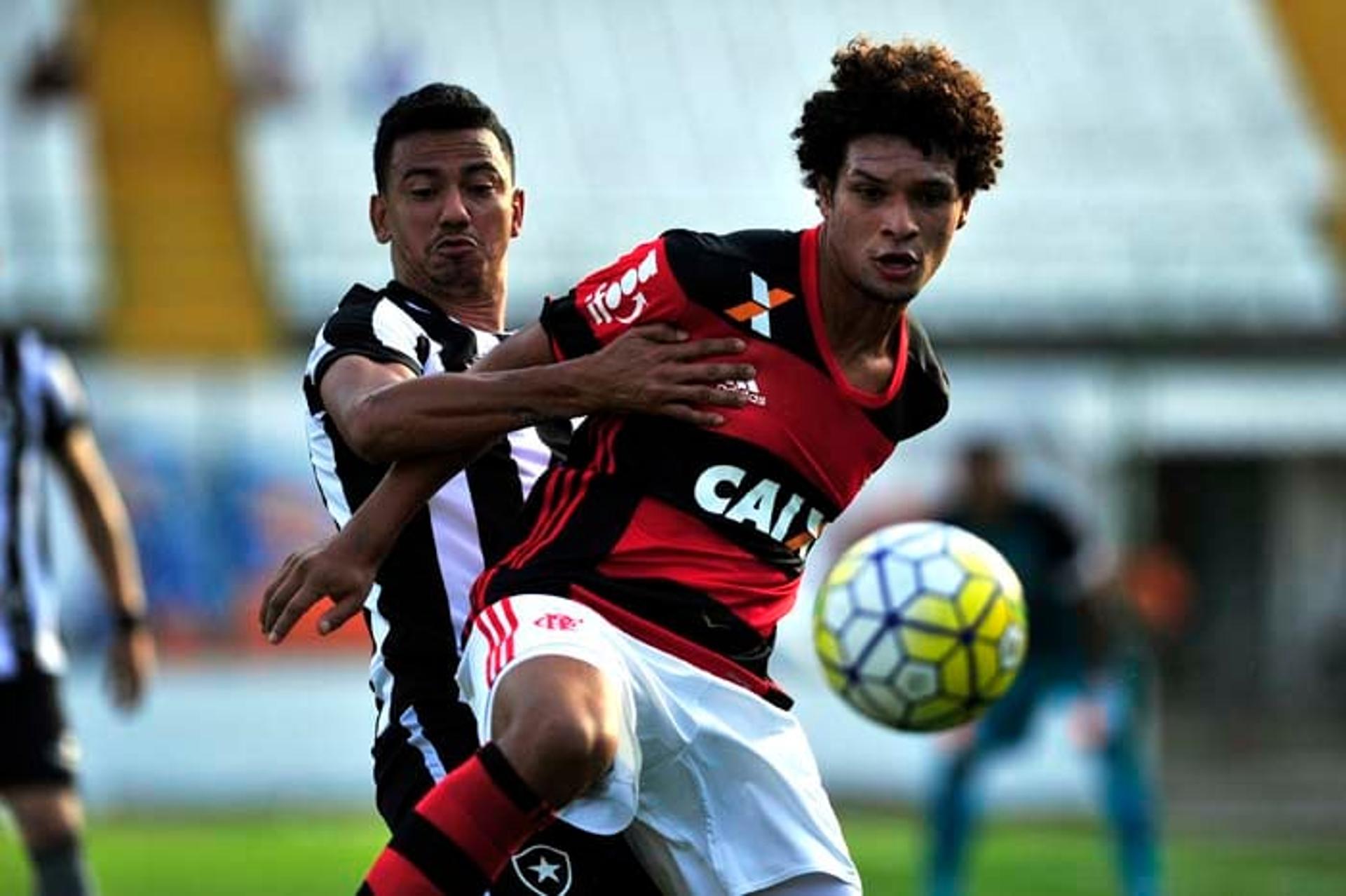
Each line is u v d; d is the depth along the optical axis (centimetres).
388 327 1773
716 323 1597
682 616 1617
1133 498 7188
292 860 4478
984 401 7012
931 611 1952
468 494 1769
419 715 1719
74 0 9581
